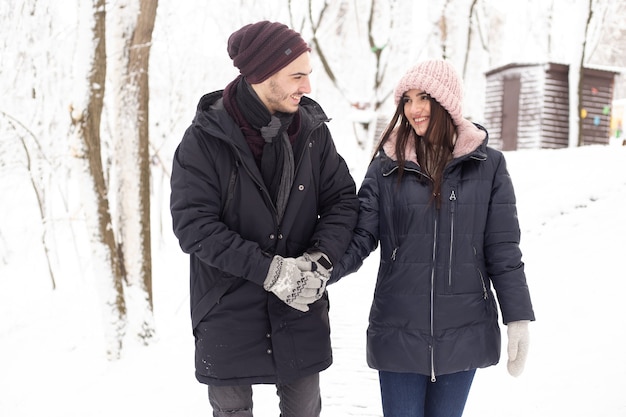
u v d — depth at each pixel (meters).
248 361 2.32
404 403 2.49
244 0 14.42
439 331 2.38
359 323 5.87
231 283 2.30
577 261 6.04
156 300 8.62
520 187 8.76
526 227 7.37
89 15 5.88
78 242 13.47
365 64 18.84
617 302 4.95
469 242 2.39
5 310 8.73
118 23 6.38
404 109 2.45
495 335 2.46
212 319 2.34
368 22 17.36
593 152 9.75
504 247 2.40
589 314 4.88
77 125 6.05
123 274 6.55
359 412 3.90
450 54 17.66
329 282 2.39
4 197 11.05
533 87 14.39
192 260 2.41
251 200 2.25
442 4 17.39
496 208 2.41
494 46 22.86
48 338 7.18
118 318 6.25
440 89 2.34
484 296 2.43
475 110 19.80
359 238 2.46
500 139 15.02
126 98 6.54
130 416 4.66
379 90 17.48
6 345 7.09
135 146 6.57
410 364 2.40
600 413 3.48
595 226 6.77
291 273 2.15
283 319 2.34
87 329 7.34
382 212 2.49
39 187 10.21
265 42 2.13
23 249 11.71
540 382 4.04
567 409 3.62
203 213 2.20
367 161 16.77
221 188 2.26
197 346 2.41
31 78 9.42
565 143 14.40
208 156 2.23
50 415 5.02
